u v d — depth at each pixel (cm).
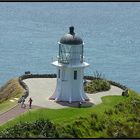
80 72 13912
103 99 14075
